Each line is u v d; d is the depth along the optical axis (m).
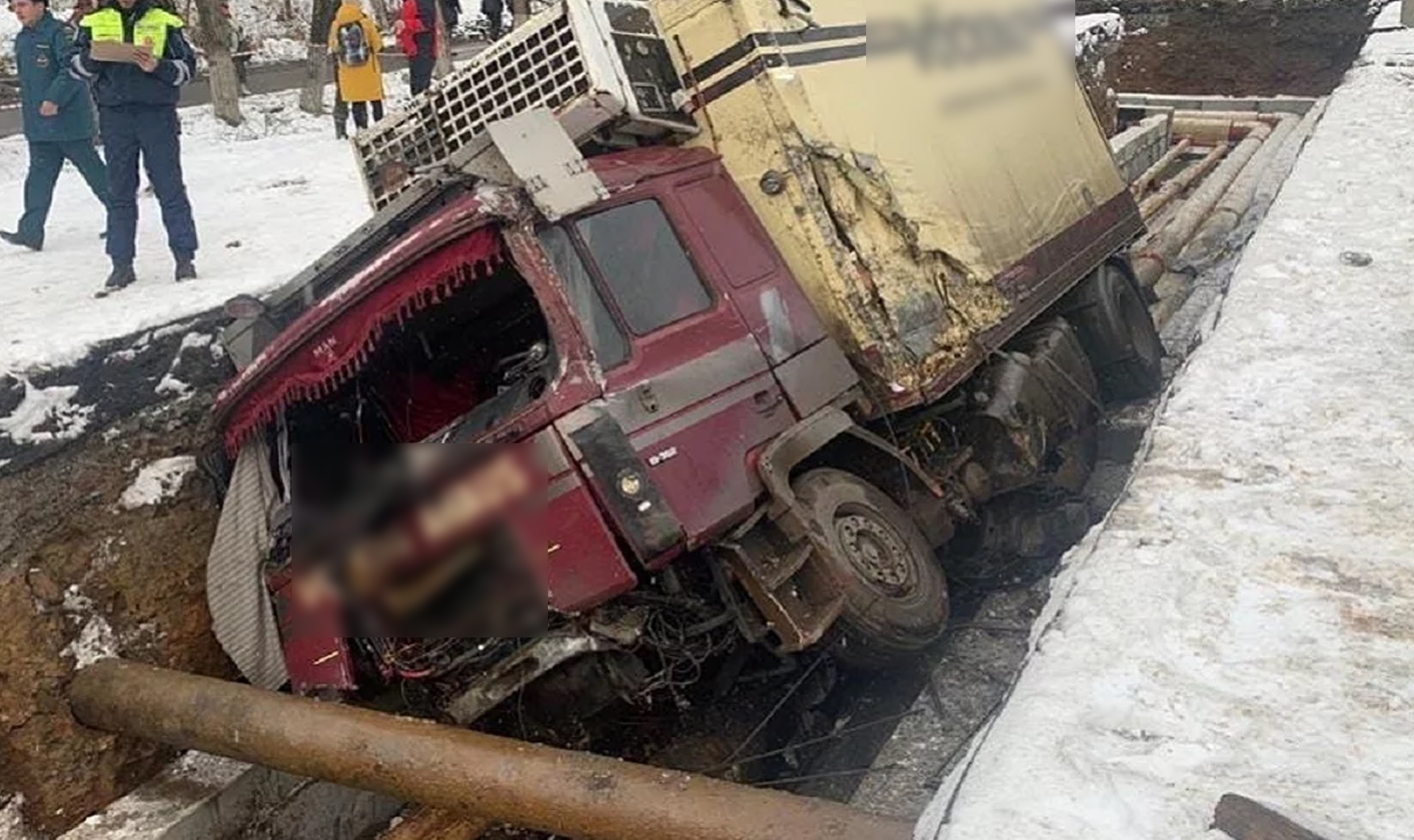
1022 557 6.96
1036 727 2.92
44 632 5.50
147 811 5.54
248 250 8.26
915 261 6.34
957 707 5.59
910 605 5.46
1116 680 3.07
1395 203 7.36
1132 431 8.21
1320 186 7.92
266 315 5.98
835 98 6.28
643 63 6.13
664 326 5.32
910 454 6.32
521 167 5.17
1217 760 2.76
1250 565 3.57
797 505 5.24
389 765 4.47
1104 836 2.55
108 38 6.75
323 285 5.89
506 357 5.98
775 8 6.18
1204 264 11.26
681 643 5.18
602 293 5.17
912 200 6.37
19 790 5.38
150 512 5.97
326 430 6.03
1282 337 5.32
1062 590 3.67
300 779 5.95
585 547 4.79
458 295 5.78
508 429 4.89
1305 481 4.04
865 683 6.03
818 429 5.58
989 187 7.09
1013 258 7.06
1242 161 13.92
